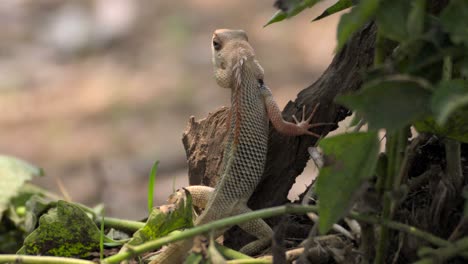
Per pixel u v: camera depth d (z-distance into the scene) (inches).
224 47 255.1
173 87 907.4
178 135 794.2
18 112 892.0
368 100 143.3
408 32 148.3
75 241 223.8
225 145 250.2
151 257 227.3
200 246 175.0
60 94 927.0
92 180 717.3
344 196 155.0
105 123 844.6
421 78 154.7
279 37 996.6
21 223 294.5
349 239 202.4
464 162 228.1
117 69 976.3
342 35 146.6
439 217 189.6
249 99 242.5
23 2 1155.3
